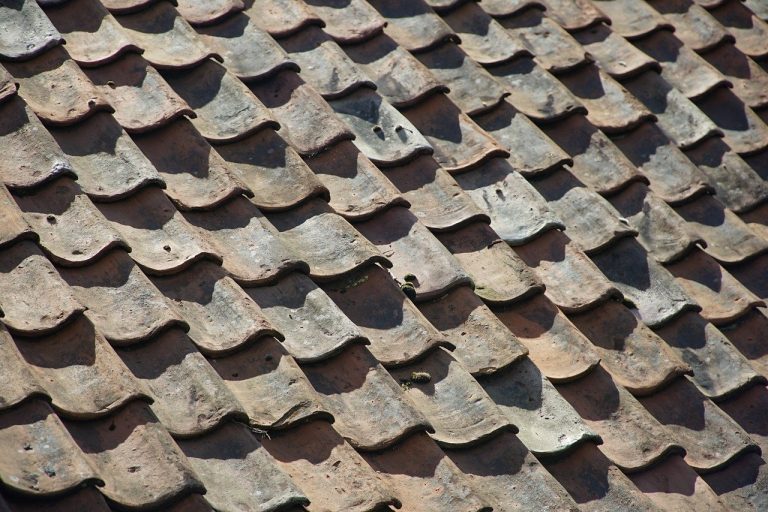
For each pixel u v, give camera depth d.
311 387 5.64
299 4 8.45
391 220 7.00
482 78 8.59
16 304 5.28
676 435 6.83
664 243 8.12
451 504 5.46
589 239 7.76
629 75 9.62
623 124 8.95
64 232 5.76
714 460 6.77
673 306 7.53
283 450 5.42
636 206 8.30
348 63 8.02
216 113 7.19
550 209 7.54
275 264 6.23
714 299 7.93
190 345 5.45
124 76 7.02
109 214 6.09
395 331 6.30
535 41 9.50
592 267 7.32
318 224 6.68
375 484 5.30
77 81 6.64
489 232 7.25
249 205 6.53
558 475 6.13
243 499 4.99
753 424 7.24
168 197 6.32
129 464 4.83
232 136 7.03
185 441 5.14
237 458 5.14
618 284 7.64
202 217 6.42
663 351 7.07
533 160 8.09
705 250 8.24
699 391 7.05
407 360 6.16
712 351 7.46
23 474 4.54
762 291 8.30
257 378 5.64
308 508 5.15
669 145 8.91
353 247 6.55
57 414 4.86
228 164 6.87
